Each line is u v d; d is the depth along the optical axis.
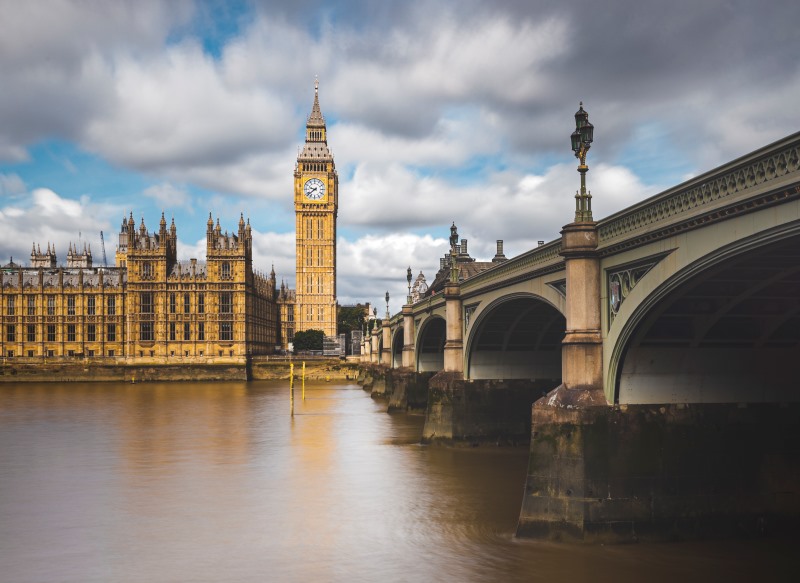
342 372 179.50
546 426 29.16
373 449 54.31
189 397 112.31
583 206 30.41
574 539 28.14
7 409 90.38
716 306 27.00
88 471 46.03
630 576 25.23
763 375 29.58
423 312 77.00
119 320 178.38
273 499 37.97
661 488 28.47
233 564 27.83
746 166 20.95
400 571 26.67
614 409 28.58
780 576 25.12
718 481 28.80
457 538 30.45
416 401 82.12
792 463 29.25
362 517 34.19
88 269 192.62
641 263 26.92
